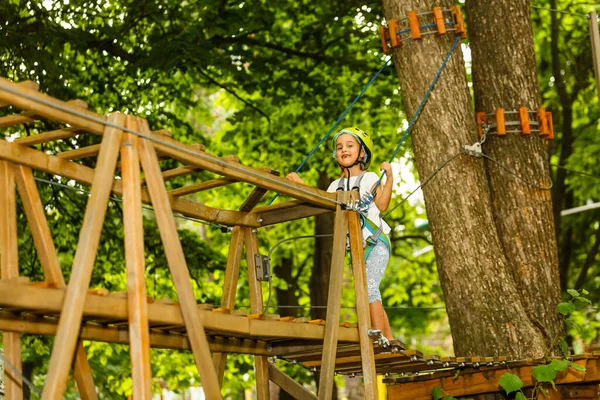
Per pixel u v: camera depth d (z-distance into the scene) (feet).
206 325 13.17
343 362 19.43
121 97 39.17
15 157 12.85
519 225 23.53
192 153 13.11
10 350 13.08
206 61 34.86
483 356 22.41
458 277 22.88
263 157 46.52
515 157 23.81
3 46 31.99
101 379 54.24
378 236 19.36
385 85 42.47
